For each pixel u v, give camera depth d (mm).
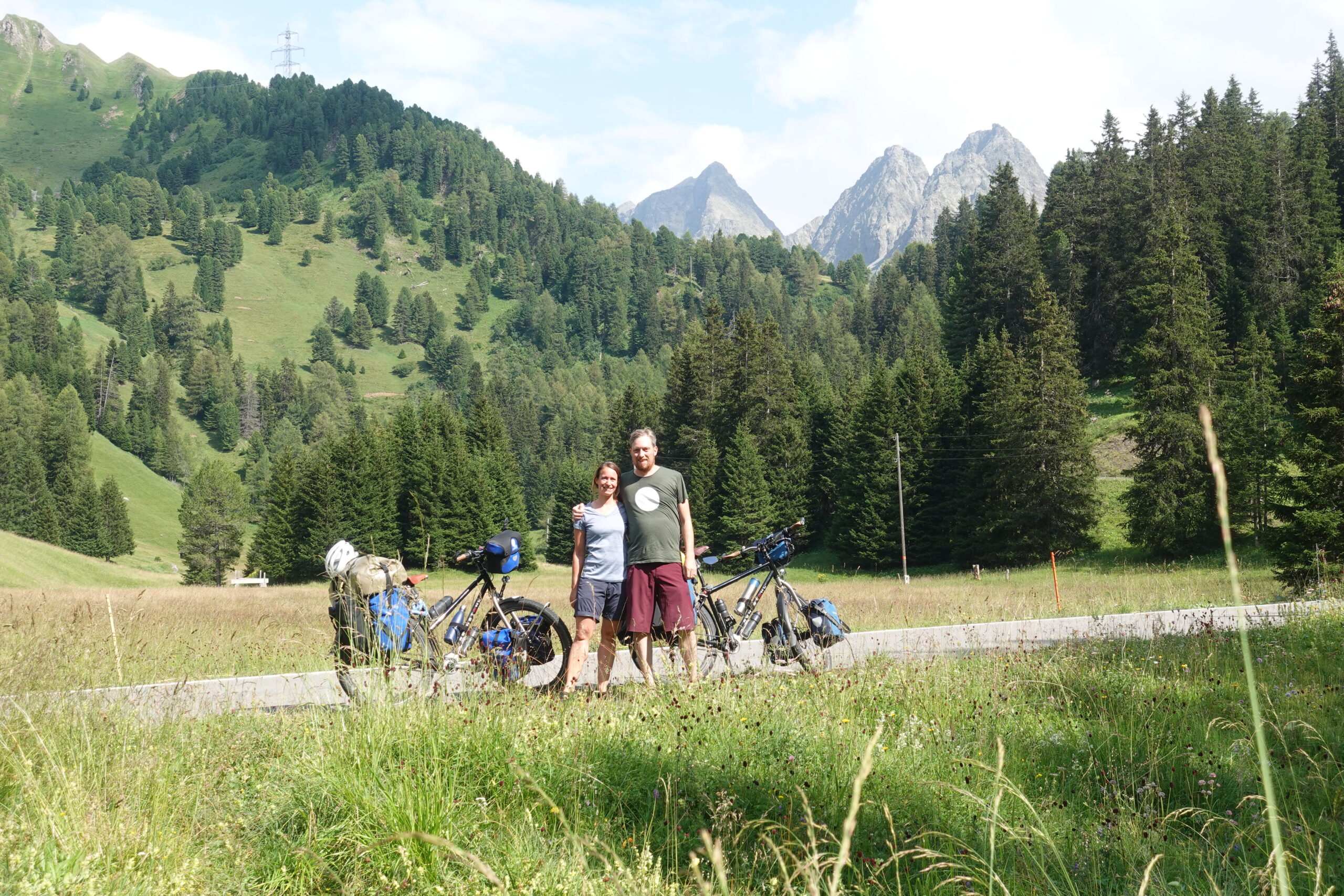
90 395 189375
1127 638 8672
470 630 6586
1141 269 73875
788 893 2607
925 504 61312
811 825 2842
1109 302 80375
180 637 9359
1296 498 20500
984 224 91125
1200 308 48750
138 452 180625
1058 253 87000
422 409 98000
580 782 3842
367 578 5707
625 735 4473
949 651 8781
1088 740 4855
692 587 7090
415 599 5926
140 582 68812
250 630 12594
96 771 3744
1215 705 5547
